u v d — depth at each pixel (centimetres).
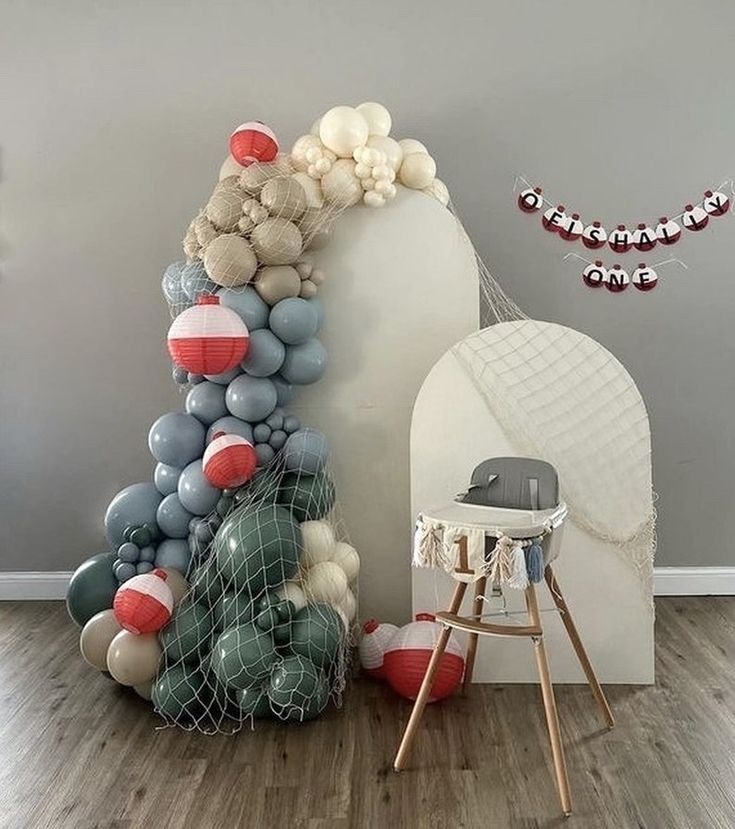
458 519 231
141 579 261
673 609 348
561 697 277
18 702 279
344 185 293
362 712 269
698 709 268
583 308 350
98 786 231
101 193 351
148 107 347
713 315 351
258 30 343
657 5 341
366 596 315
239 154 293
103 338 356
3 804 223
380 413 311
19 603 365
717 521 359
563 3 341
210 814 218
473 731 256
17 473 364
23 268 356
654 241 347
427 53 343
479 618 254
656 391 354
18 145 351
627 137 345
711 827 211
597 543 282
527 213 348
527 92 344
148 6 344
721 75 342
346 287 307
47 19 346
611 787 228
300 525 281
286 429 288
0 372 360
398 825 213
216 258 275
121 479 361
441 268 308
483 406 287
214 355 265
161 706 261
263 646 255
